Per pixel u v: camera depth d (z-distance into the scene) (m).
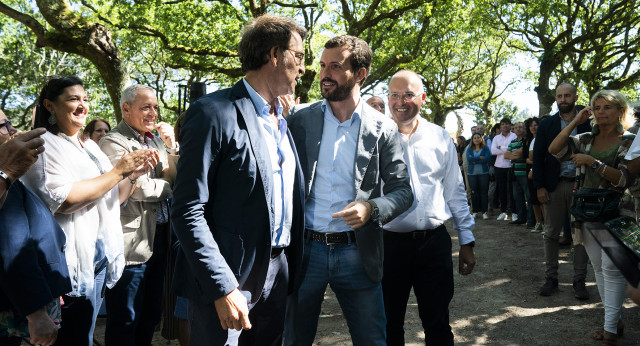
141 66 26.86
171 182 3.61
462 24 20.73
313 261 2.53
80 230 2.56
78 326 2.61
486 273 6.09
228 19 14.49
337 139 2.55
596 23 18.27
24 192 2.19
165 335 3.63
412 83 3.04
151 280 3.43
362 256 2.45
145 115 3.43
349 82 2.47
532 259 6.57
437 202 3.11
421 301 3.15
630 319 4.34
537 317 4.59
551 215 5.12
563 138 4.57
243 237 1.98
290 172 2.23
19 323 2.12
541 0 18.64
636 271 1.60
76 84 2.64
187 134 1.88
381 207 2.30
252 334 2.27
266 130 2.12
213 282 1.81
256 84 2.09
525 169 8.59
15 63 29.33
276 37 2.03
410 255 3.08
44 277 2.10
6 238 1.99
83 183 2.48
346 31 14.59
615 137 3.95
